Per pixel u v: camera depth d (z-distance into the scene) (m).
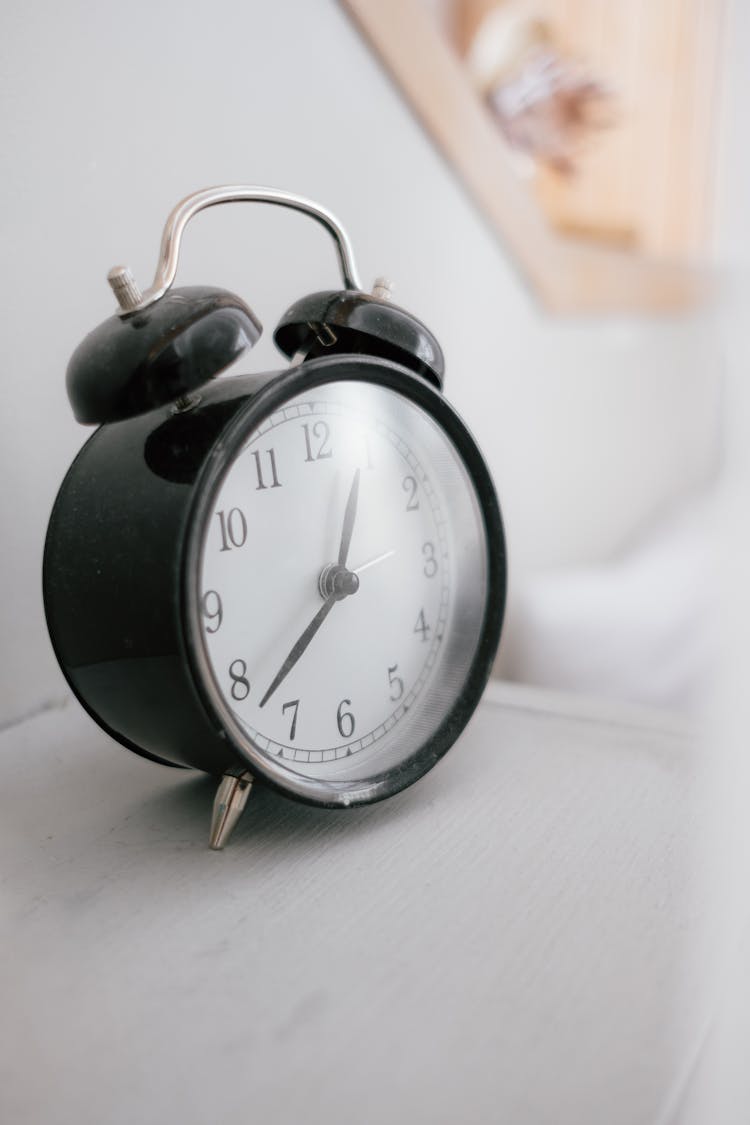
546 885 0.30
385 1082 0.24
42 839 0.31
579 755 0.36
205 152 0.41
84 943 0.28
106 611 0.29
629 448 0.81
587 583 0.66
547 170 0.76
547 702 0.40
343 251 0.34
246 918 0.28
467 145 0.53
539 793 0.34
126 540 0.29
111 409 0.28
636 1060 0.25
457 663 0.34
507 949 0.27
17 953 0.27
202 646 0.28
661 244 0.91
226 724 0.29
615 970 0.27
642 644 0.62
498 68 0.66
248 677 0.30
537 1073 0.24
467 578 0.35
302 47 0.44
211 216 0.41
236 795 0.31
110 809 0.33
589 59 0.77
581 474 0.75
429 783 0.34
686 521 0.72
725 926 0.28
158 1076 0.24
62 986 0.26
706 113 0.85
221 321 0.28
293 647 0.31
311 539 0.31
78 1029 0.25
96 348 0.28
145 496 0.29
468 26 0.70
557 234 0.69
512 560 0.67
